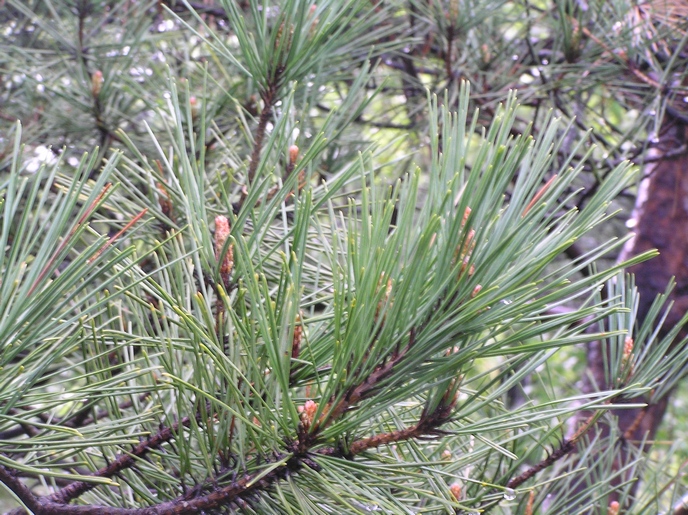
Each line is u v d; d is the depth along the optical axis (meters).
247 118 0.47
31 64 0.55
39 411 0.24
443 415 0.25
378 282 0.22
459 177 0.22
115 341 0.27
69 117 0.53
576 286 0.22
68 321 0.22
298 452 0.24
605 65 0.61
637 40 0.61
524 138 0.21
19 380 0.24
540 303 0.22
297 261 0.24
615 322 0.36
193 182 0.28
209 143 0.47
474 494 0.37
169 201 0.34
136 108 0.57
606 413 0.42
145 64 0.59
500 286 0.23
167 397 0.33
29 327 0.22
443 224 0.22
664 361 0.36
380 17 0.44
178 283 0.29
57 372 0.24
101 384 0.24
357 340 0.22
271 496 0.26
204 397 0.25
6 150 0.51
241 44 0.34
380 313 0.22
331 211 0.28
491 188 0.22
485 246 0.22
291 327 0.23
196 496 0.26
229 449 0.26
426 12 0.62
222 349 0.27
